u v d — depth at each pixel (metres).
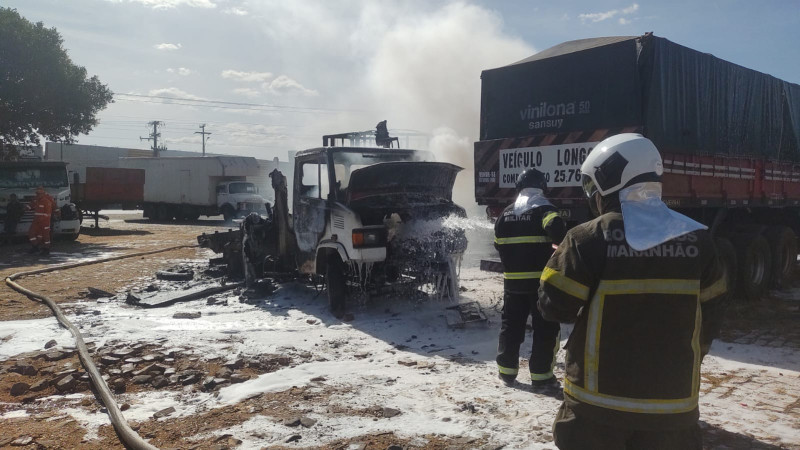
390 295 8.02
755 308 8.17
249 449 3.82
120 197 25.25
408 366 5.57
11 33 24.73
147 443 3.78
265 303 8.55
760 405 4.55
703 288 2.21
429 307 7.82
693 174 7.68
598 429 2.18
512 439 3.92
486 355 5.91
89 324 7.16
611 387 2.13
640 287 2.10
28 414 4.49
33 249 14.93
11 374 5.32
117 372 5.33
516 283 4.89
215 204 29.38
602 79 7.34
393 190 7.86
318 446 3.87
